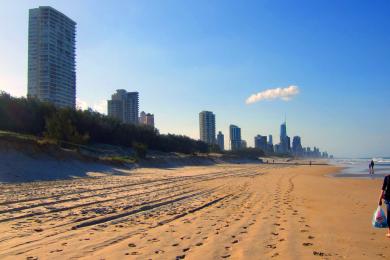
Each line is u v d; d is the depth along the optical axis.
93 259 6.87
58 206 13.87
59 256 7.07
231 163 109.69
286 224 10.91
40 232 9.34
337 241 8.79
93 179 30.03
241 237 8.97
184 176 38.84
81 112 68.75
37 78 97.81
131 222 11.01
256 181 32.81
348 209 14.91
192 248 7.84
